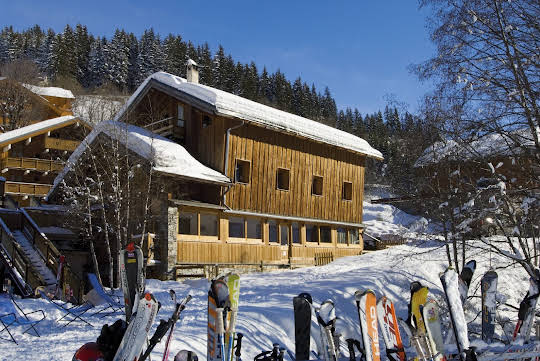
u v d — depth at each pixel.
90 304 10.43
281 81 81.94
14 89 36.53
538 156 9.40
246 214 18.64
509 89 9.40
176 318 3.69
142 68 71.44
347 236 23.62
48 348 6.11
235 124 18.55
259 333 7.42
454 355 4.63
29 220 15.98
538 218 9.36
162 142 18.28
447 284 4.35
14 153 27.88
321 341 4.22
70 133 28.70
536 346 5.20
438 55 10.14
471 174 10.59
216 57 77.88
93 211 18.58
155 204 16.66
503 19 9.44
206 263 17.05
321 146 22.33
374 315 3.87
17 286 12.63
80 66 69.44
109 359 3.39
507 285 12.95
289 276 16.02
